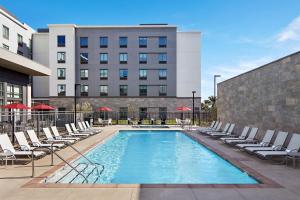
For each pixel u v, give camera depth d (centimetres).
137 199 653
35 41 5178
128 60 5109
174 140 2223
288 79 1332
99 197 668
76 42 5088
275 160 1141
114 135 2373
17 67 2309
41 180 827
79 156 1246
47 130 1681
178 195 680
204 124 3575
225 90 2473
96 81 5084
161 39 5125
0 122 1775
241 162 1100
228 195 680
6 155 1034
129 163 1308
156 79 5122
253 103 1800
